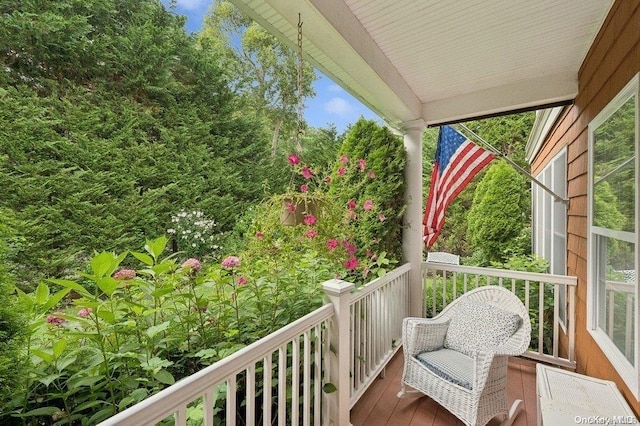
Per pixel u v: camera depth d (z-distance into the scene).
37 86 5.18
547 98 3.01
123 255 1.37
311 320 1.68
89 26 5.62
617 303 1.98
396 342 3.15
